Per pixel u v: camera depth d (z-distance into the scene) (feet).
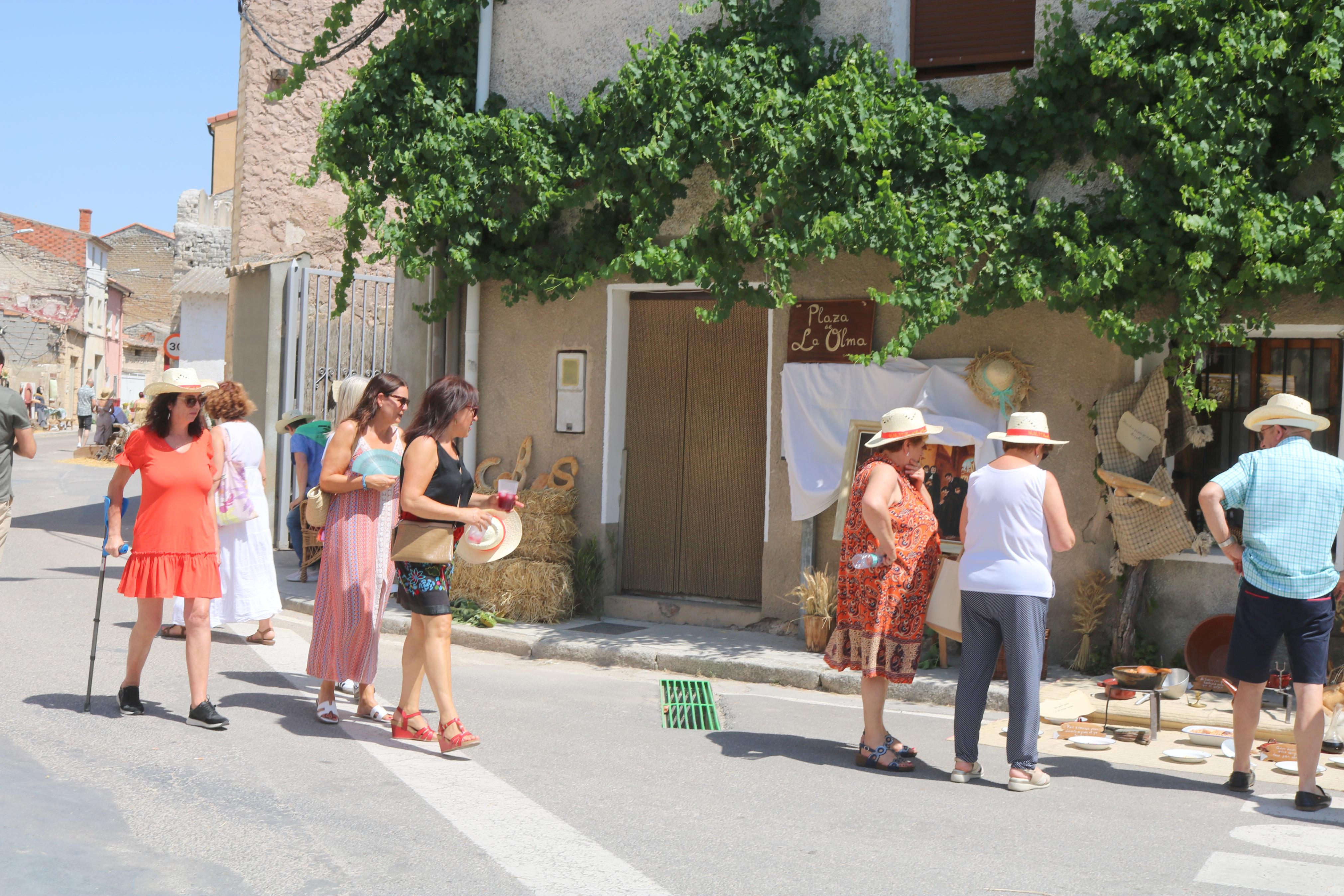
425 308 35.78
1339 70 24.95
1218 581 27.48
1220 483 18.63
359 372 48.06
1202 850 15.69
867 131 28.35
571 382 35.24
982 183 28.35
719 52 31.32
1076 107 28.30
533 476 35.88
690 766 19.49
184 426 20.53
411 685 20.51
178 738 19.29
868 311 30.83
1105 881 14.38
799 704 25.73
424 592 19.62
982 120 29.04
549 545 33.83
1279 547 18.16
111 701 21.62
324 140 35.76
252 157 57.36
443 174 34.32
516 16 35.86
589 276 32.73
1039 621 18.71
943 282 27.99
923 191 29.09
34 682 22.71
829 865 14.70
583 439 35.12
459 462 20.24
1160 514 27.14
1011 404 28.89
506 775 18.35
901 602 19.80
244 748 19.02
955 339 29.96
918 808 17.43
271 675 25.31
